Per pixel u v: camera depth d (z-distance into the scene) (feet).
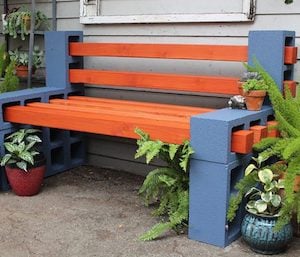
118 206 10.01
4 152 10.73
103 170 12.69
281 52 9.27
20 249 8.04
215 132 7.80
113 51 11.49
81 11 12.66
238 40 10.45
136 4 11.84
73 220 9.24
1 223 9.08
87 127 9.70
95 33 12.66
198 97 11.19
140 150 8.36
